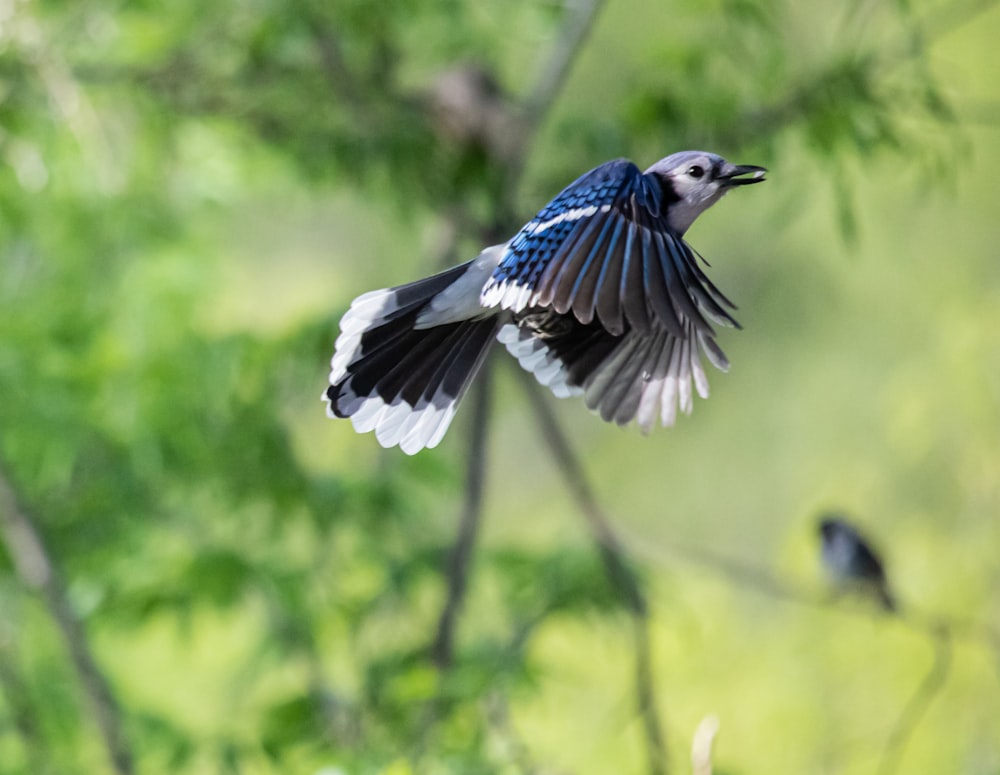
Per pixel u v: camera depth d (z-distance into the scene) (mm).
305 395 11148
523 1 11883
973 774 17156
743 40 10930
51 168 11062
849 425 22422
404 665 11055
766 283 23359
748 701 17594
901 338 22125
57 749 12367
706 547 23594
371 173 11359
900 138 10570
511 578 11523
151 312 11828
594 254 5219
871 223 21234
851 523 13672
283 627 11773
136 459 10898
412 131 10977
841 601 13781
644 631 11469
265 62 11102
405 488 12375
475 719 10539
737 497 23656
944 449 19703
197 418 10953
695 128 10703
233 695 12570
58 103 9969
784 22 11312
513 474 24156
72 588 11547
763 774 17359
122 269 12305
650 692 11469
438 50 11773
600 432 24859
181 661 14484
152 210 12391
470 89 11141
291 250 18562
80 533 11734
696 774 6684
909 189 20125
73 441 10875
